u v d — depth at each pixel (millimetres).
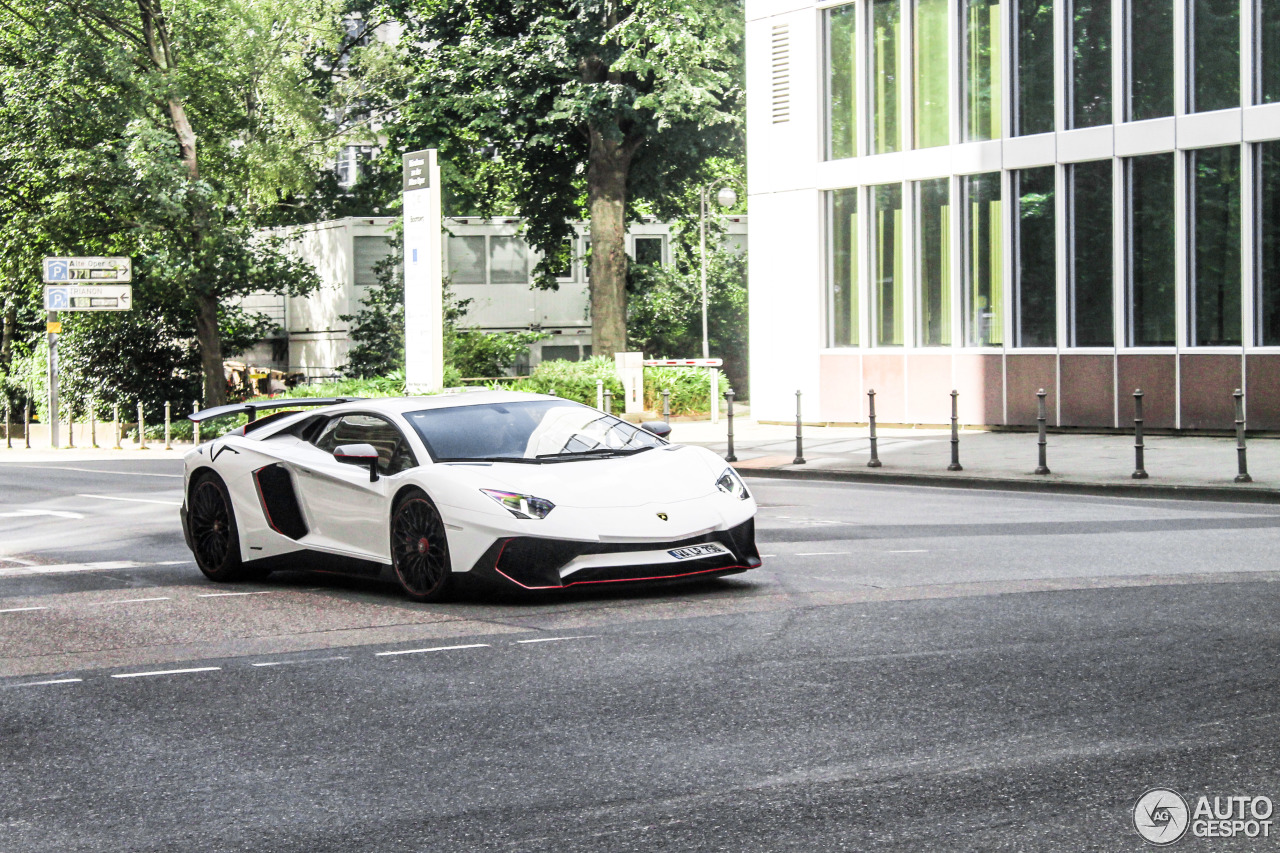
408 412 9586
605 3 34188
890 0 26531
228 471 10289
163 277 34875
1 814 4695
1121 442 21672
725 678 6418
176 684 6691
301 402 10562
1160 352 22750
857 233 27391
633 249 47000
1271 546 10625
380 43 41062
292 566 9953
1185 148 22281
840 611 8102
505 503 8492
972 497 15766
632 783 4836
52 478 22891
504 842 4270
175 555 12188
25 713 6168
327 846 4285
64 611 9062
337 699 6262
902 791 4656
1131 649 6793
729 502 8992
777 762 5039
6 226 35156
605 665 6789
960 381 25703
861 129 27188
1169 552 10422
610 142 36812
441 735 5566
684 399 33281
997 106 24953
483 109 35406
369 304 41875
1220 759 4934
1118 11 23062
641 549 8523
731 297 44969
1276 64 21281
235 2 36531
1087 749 5098
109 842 4379
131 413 40531
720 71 35094
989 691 6016
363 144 42812
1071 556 10336
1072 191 23906
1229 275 21922
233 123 37344
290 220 46875
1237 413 15719
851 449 22344
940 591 8773
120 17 35281
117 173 33156
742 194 45312
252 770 5148
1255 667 6320
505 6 36750
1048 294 24359
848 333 27703
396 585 9836
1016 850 4078
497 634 7707
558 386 32281
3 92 34656
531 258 45188
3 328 47719
